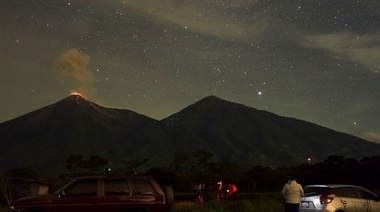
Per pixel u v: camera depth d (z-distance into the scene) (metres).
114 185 15.81
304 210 17.22
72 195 15.38
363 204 17.33
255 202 25.50
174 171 70.00
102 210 15.42
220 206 25.19
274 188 79.06
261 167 83.44
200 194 33.50
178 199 40.50
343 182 72.44
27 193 25.72
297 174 77.81
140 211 15.73
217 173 64.12
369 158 74.88
